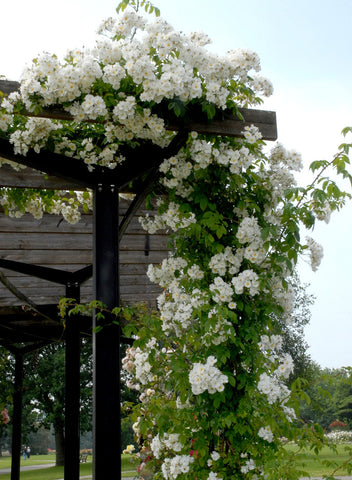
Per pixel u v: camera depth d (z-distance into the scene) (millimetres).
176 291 2588
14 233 4539
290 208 2307
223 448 2377
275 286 2531
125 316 2225
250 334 2363
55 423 14414
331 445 2248
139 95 2338
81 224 4695
